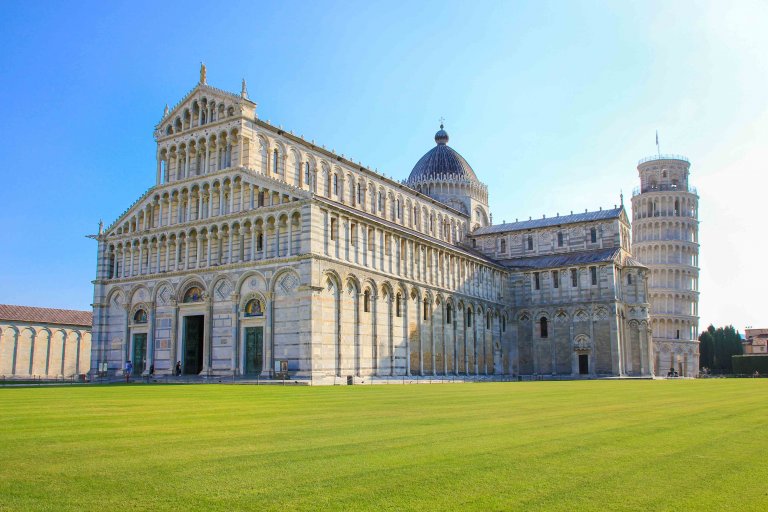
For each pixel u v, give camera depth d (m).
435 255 99.06
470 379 100.94
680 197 167.62
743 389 53.12
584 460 16.36
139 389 52.31
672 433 21.30
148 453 17.30
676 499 12.67
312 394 44.75
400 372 86.12
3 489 13.38
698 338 165.50
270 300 74.50
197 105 87.00
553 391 50.19
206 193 83.75
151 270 87.44
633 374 115.88
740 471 15.13
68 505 12.22
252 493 13.08
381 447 18.27
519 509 12.02
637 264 118.81
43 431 21.80
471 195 136.62
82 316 117.25
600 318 113.12
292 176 87.06
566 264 117.12
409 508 12.07
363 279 80.12
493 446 18.42
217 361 78.56
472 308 108.62
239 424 23.97
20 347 104.06
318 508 12.06
